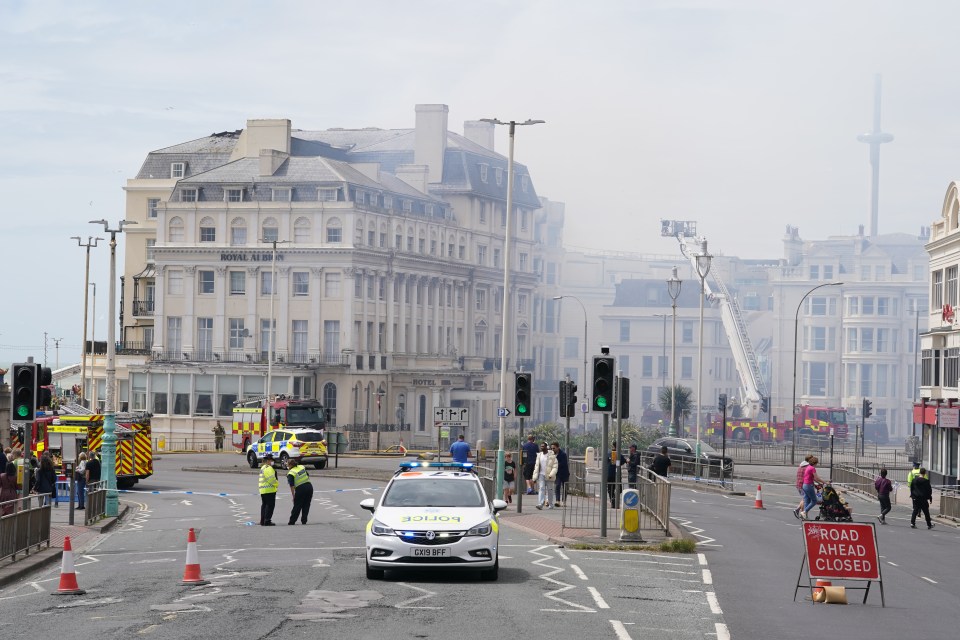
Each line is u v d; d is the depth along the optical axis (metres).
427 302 142.88
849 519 41.28
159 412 126.06
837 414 155.25
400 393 135.00
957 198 81.88
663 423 159.38
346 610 24.23
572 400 54.75
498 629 22.41
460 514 28.55
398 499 29.38
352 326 127.06
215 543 39.12
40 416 66.81
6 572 30.33
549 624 23.08
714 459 77.00
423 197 145.38
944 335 82.75
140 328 139.75
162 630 21.89
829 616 25.69
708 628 23.31
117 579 29.61
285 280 128.38
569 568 32.09
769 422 153.88
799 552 38.91
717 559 35.84
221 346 129.50
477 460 67.69
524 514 48.66
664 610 25.41
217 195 131.38
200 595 26.27
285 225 128.62
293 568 31.28
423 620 23.19
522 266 168.38
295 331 128.50
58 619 23.36
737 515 54.91
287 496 61.53
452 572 30.14
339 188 128.50
